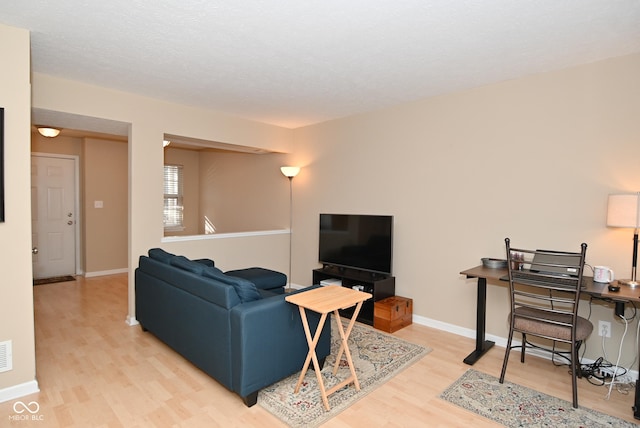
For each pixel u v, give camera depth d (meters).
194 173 7.10
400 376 2.69
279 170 5.41
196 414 2.18
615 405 2.33
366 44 2.45
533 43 2.43
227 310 2.30
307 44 2.46
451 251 3.58
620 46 2.48
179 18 2.13
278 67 2.89
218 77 3.13
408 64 2.81
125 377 2.62
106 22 2.18
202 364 2.55
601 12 2.01
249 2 1.95
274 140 4.96
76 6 2.00
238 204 6.17
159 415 2.17
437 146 3.65
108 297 4.69
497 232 3.28
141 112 3.69
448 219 3.59
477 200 3.39
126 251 6.29
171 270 2.93
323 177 4.78
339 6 1.98
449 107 3.55
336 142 4.61
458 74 3.03
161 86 3.38
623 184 2.66
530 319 2.53
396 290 4.02
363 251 4.12
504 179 3.22
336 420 2.14
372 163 4.21
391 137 4.03
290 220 5.25
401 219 3.96
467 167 3.45
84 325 3.68
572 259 2.71
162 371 2.71
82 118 3.41
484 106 3.33
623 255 2.67
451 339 3.41
